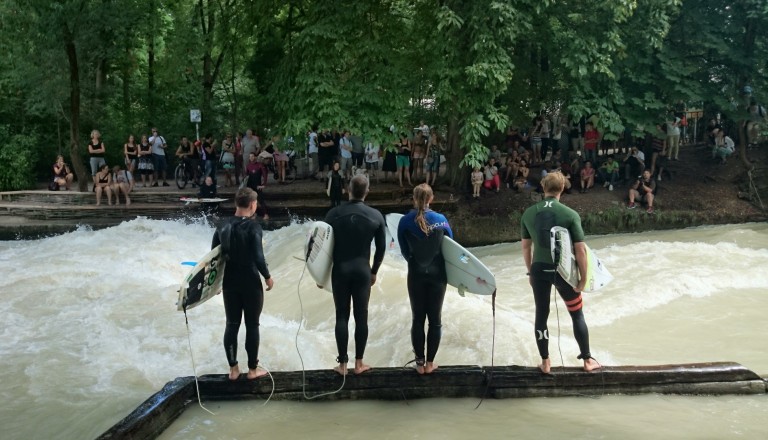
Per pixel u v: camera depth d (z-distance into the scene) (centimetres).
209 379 604
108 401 666
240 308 593
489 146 2223
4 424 620
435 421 561
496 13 1585
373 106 1752
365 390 605
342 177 1902
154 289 1118
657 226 1878
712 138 2178
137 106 2706
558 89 1997
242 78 2930
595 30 1766
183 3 2539
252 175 1859
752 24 1964
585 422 559
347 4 1744
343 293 587
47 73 2036
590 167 1992
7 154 2177
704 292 1080
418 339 599
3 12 1942
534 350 767
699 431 540
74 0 1888
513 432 539
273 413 578
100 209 1936
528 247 609
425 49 1797
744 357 805
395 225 632
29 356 816
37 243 1648
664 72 1889
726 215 1912
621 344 858
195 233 1719
